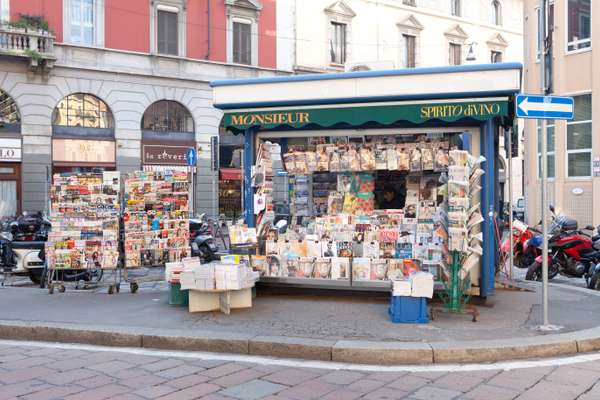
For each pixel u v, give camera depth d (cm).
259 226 852
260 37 2794
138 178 909
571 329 639
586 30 1725
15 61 2188
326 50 3006
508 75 708
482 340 591
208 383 501
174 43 2572
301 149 872
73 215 893
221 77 2684
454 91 725
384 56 3206
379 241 805
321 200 895
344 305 768
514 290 886
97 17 2367
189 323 675
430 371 534
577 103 1744
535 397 463
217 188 2672
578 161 1739
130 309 761
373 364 559
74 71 2320
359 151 830
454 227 682
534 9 1914
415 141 822
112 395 471
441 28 3453
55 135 2306
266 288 860
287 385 495
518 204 2653
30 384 500
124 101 2438
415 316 669
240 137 2766
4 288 957
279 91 795
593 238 1102
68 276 965
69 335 654
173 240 921
